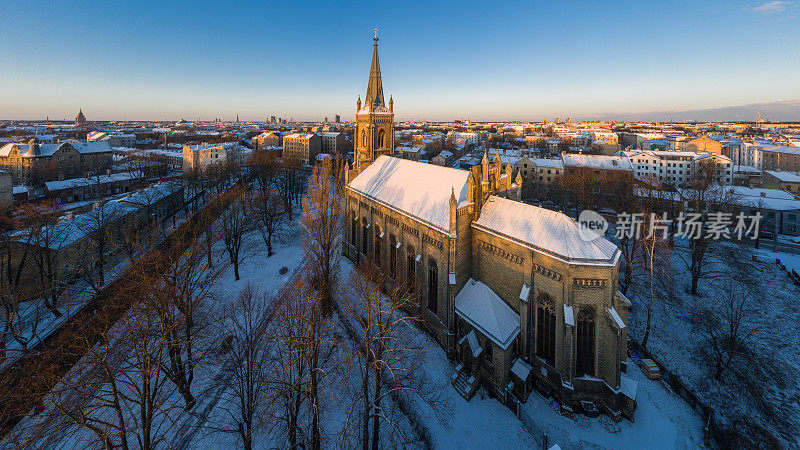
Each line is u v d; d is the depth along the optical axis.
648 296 53.75
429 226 42.38
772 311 51.41
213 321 41.56
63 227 58.09
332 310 47.09
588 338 33.53
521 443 31.08
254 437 30.34
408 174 54.03
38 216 57.47
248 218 77.19
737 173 124.94
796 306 52.72
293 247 72.00
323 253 51.31
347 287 51.72
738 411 35.19
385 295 52.56
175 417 32.00
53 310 45.84
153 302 29.89
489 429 32.38
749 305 52.62
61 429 27.98
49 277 47.81
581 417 33.25
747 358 41.94
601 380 33.38
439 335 42.44
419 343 42.69
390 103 68.44
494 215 40.34
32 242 49.91
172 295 32.38
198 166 137.50
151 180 129.38
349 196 64.00
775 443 31.58
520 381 34.81
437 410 34.06
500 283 38.88
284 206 98.81
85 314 45.59
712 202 76.88
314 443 27.97
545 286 34.28
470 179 40.44
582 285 32.12
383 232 52.31
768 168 153.50
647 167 137.75
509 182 47.72
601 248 32.44
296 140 199.12
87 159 147.00
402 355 39.91
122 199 78.50
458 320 39.66
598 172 121.75
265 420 30.66
